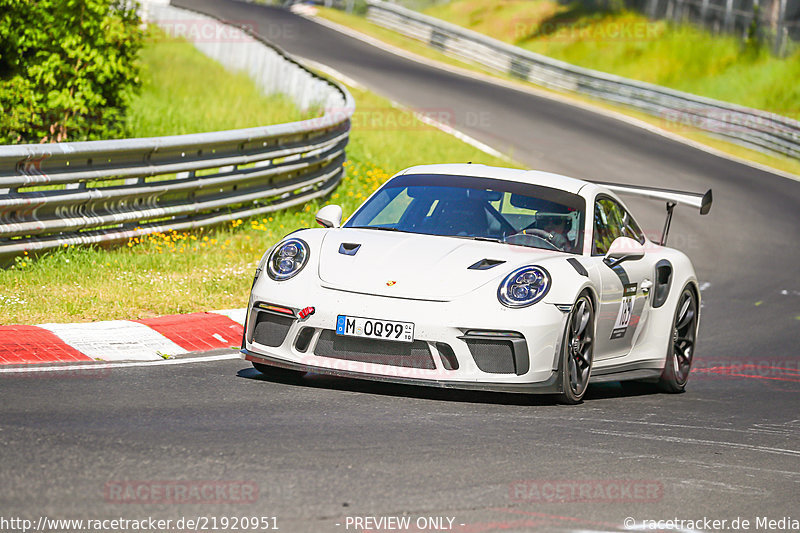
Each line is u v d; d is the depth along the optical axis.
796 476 17.38
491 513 13.57
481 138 83.75
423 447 16.75
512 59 133.62
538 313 20.45
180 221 37.44
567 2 177.50
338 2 192.62
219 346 25.48
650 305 25.70
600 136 94.44
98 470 14.14
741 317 39.91
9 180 29.84
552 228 23.48
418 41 153.25
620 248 23.11
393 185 25.09
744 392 27.03
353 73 112.44
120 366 22.05
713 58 143.12
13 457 14.41
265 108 71.25
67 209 32.25
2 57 48.91
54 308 26.64
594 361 23.20
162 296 29.16
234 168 40.56
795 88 129.75
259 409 18.75
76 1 48.47
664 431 20.11
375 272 20.97
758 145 100.12
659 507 14.62
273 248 22.53
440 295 20.38
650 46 151.38
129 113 56.78
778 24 140.38
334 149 51.47
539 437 18.27
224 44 98.75
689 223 64.31
